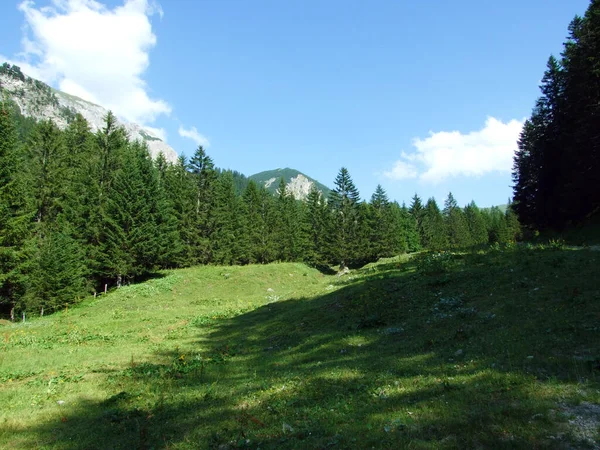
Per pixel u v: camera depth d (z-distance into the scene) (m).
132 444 7.45
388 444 5.73
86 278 43.66
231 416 8.38
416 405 7.16
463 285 17.48
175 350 17.11
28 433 8.55
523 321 11.38
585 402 6.15
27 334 23.00
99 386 12.12
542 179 43.62
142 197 45.91
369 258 82.31
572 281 13.79
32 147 47.69
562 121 41.12
